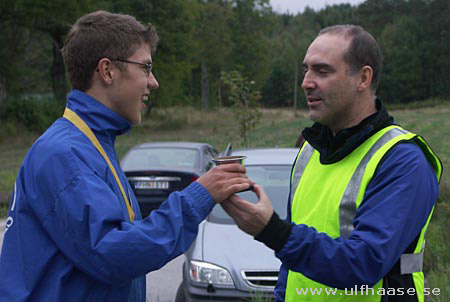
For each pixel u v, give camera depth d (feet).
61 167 5.22
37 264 5.27
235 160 5.78
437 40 238.48
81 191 5.10
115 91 5.94
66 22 82.99
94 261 5.02
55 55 102.83
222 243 15.44
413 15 243.81
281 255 5.41
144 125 135.74
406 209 5.34
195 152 30.45
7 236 5.55
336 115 6.24
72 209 5.05
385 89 248.11
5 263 5.44
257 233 5.51
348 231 5.85
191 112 188.55
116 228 5.18
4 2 78.95
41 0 78.79
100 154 5.69
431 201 5.66
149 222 5.32
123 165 29.27
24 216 5.38
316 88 6.16
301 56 305.53
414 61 240.73
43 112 97.30
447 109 196.75
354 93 6.12
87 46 5.85
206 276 14.39
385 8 254.06
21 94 106.83
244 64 217.36
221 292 14.16
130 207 5.99
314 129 6.77
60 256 5.28
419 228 5.55
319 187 6.43
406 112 188.96
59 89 103.96
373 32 257.75
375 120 6.07
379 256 5.18
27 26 88.84
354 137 6.05
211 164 31.27
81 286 5.27
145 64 6.06
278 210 17.12
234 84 48.14
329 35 6.19
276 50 349.82
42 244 5.30
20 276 5.33
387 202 5.37
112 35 5.85
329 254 5.23
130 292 5.84
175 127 138.41
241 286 14.10
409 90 242.99
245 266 14.30
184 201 5.48
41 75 127.65
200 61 192.44
